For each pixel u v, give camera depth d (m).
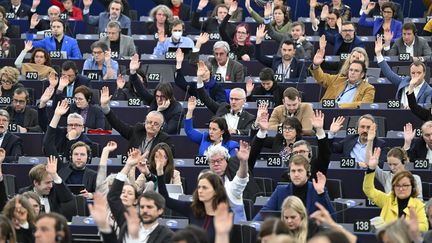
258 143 32.91
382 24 46.53
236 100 37.12
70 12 48.81
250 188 32.50
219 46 41.47
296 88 40.31
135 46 44.22
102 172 31.11
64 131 36.34
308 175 29.98
